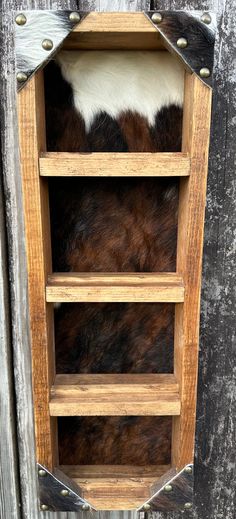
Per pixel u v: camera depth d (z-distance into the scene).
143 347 0.56
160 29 0.43
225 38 0.53
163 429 0.58
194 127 0.45
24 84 0.43
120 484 0.55
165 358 0.56
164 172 0.45
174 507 0.53
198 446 0.63
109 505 0.53
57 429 0.57
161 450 0.58
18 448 0.63
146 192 0.53
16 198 0.56
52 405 0.50
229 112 0.55
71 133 0.51
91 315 0.55
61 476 0.53
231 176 0.56
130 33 0.44
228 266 0.58
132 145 0.52
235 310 0.59
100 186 0.52
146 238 0.54
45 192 0.49
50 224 0.52
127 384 0.53
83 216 0.53
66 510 0.53
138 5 0.53
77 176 0.49
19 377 0.61
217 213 0.57
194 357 0.49
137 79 0.50
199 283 0.48
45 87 0.50
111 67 0.50
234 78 0.54
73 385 0.53
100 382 0.54
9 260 0.58
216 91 0.54
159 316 0.55
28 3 0.53
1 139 0.55
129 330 0.56
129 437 0.58
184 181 0.49
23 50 0.43
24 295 0.59
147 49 0.49
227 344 0.60
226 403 0.62
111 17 0.43
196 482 0.64
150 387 0.53
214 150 0.55
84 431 0.57
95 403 0.50
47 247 0.50
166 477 0.53
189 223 0.47
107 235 0.53
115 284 0.50
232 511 0.65
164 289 0.48
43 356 0.49
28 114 0.44
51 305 0.52
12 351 0.60
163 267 0.54
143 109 0.51
